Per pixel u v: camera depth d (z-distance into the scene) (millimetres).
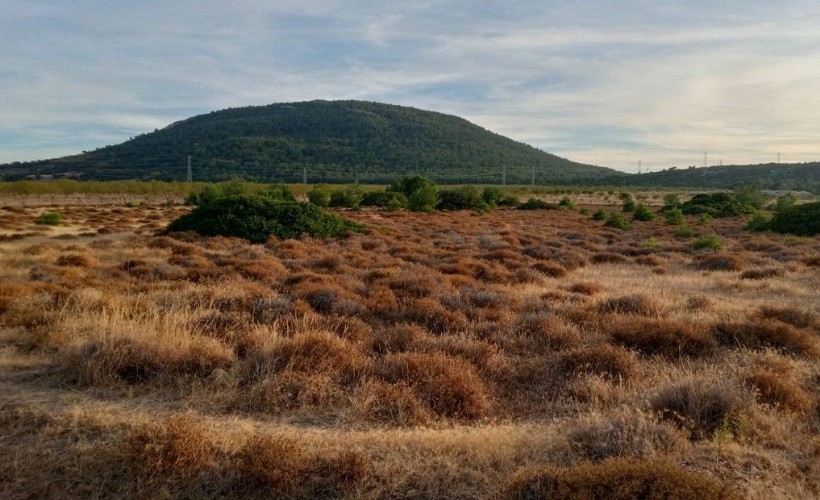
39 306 8508
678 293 12414
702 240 22344
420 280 11719
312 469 4062
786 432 4887
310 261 14992
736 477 4059
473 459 4340
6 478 3857
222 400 5418
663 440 4516
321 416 5281
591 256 19500
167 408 5211
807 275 14617
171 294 9758
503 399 6180
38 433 4461
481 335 8469
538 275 14391
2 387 5434
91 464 4023
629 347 7910
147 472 3918
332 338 6750
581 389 6082
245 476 3949
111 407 5070
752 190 56500
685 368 6988
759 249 22609
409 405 5480
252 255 15922
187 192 71625
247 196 23719
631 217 44469
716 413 5145
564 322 9086
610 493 3455
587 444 4582
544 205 54125
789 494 3816
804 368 6859
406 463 4219
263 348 6309
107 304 8555
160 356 6027
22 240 21594
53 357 6398
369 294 10742
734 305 10641
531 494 3621
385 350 7441
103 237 23484
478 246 21766
